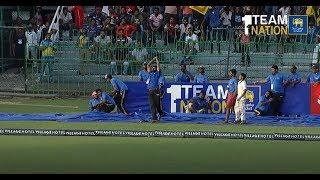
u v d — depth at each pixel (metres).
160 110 65.44
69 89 83.69
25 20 99.81
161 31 93.75
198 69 73.31
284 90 67.75
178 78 70.00
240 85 63.66
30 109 72.38
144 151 49.12
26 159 45.59
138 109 68.06
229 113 64.94
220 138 55.66
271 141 54.62
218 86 67.62
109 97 67.75
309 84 67.69
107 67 83.56
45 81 84.19
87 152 48.50
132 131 56.09
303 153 48.84
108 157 46.50
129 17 94.94
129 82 67.94
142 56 82.94
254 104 67.81
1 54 92.38
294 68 68.06
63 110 71.69
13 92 83.06
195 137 55.91
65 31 95.06
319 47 81.31
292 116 67.50
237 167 43.09
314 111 67.75
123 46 83.62
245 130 59.91
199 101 67.81
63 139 54.53
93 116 66.19
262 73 83.56
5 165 43.28
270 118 66.00
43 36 92.56
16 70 92.94
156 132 55.91
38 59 83.56
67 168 42.28
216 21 93.69
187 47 84.75
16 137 55.28
